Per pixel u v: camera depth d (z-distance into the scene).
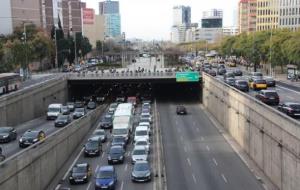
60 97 110.62
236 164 58.59
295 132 42.03
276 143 48.62
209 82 103.88
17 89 94.75
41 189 47.56
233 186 49.84
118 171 55.09
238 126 69.81
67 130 61.19
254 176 53.16
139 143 63.81
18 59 123.75
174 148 68.44
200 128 83.75
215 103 94.81
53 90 103.69
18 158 40.53
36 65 169.00
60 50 179.88
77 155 63.53
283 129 45.66
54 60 180.62
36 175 45.78
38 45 145.62
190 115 99.06
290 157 43.88
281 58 128.50
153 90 141.50
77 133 69.25
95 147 62.94
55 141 53.88
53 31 185.88
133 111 95.94
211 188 49.44
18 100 80.62
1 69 122.69
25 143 57.34
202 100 117.31
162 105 115.56
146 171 51.00
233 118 74.25
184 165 58.84
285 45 121.81
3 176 37.06
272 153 50.31
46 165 49.62
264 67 158.00
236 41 193.38
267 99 67.94
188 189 49.31
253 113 59.09
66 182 51.09
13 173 39.25
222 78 114.06
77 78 118.38
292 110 55.53
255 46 151.00
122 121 74.31
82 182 50.16
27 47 127.50
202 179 52.72
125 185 49.50
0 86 86.31
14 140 63.44
